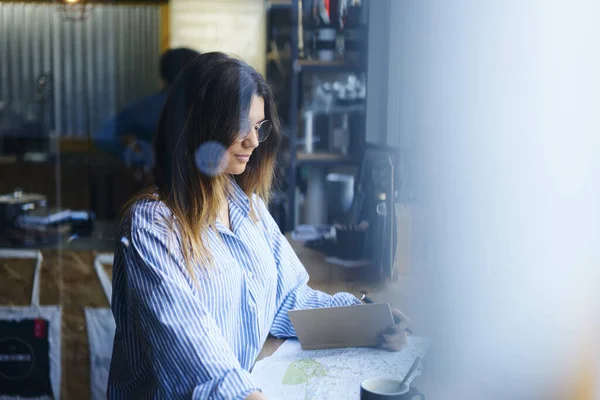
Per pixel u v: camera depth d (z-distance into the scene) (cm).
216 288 126
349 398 114
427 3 127
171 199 126
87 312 275
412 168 136
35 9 668
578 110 108
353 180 269
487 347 118
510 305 116
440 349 122
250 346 136
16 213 279
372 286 163
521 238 115
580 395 113
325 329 139
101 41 670
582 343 112
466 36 119
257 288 137
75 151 531
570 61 108
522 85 112
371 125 194
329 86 312
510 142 114
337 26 292
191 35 587
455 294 122
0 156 493
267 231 150
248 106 130
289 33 382
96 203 404
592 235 110
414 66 133
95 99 667
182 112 127
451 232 122
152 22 645
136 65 665
